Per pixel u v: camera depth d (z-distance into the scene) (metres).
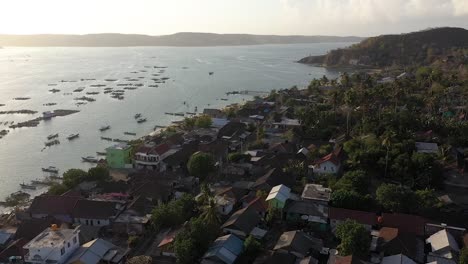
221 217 102.56
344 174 115.12
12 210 117.50
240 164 138.25
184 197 105.81
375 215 93.56
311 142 157.75
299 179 123.19
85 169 154.75
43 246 81.50
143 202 109.44
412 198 95.88
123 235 97.38
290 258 79.38
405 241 82.38
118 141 192.38
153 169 142.62
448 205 102.06
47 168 155.50
